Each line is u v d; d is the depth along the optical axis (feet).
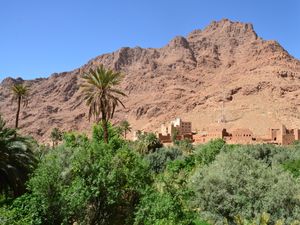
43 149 140.36
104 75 127.95
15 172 90.53
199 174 102.47
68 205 64.39
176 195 88.89
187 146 346.95
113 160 72.84
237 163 102.27
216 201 94.89
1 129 95.81
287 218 89.30
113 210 69.05
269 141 470.80
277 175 99.50
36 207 61.93
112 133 125.18
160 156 231.30
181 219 83.05
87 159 69.36
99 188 67.21
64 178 75.61
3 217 51.37
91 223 67.36
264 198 91.71
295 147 251.39
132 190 76.95
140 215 71.46
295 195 92.02
